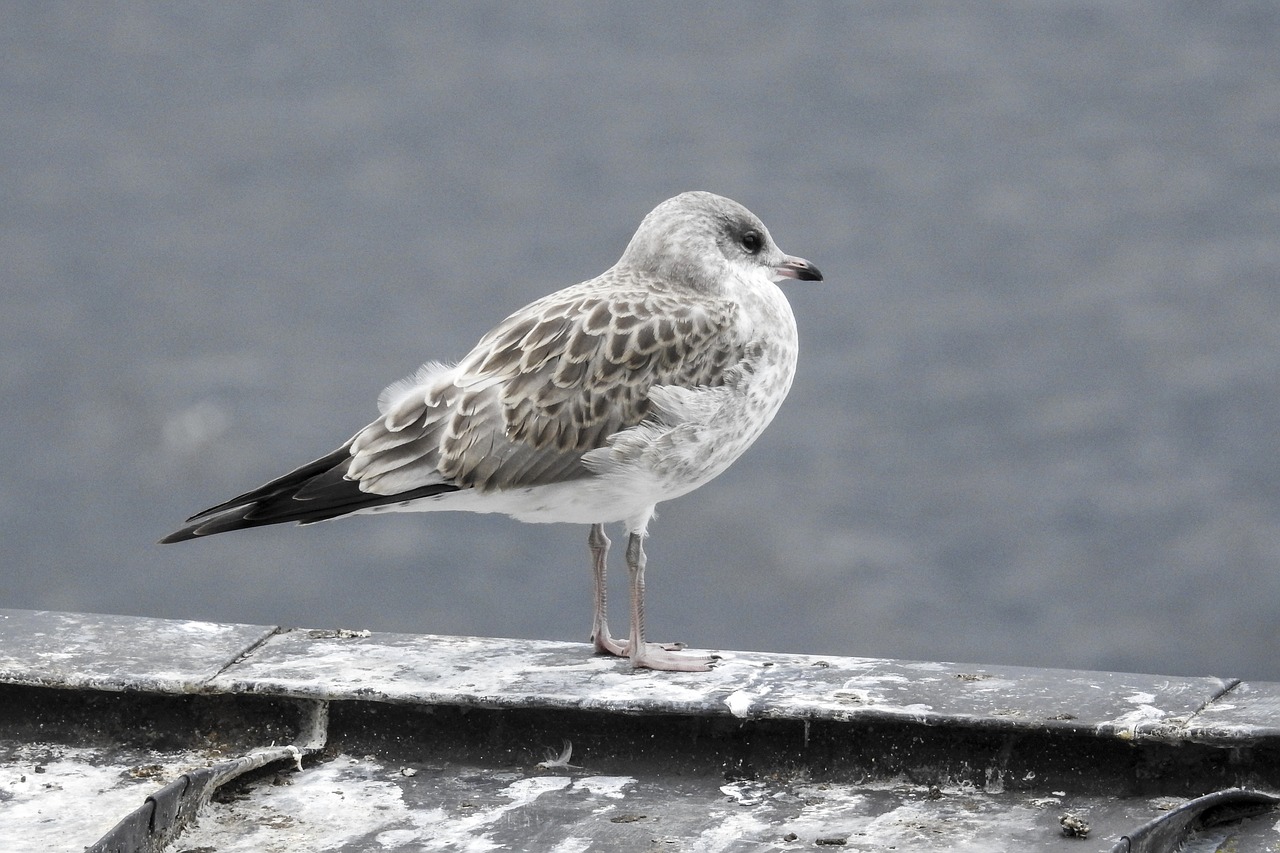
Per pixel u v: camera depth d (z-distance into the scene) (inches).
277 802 246.2
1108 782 239.5
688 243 307.3
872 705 248.7
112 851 219.8
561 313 297.0
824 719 247.3
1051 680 256.7
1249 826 227.3
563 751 258.2
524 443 289.4
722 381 299.7
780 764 251.6
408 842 233.0
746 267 314.3
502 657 278.2
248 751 262.1
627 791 248.2
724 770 253.0
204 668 268.1
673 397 293.4
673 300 301.6
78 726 267.1
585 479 293.0
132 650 275.4
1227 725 234.1
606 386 291.9
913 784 246.4
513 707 255.6
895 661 271.1
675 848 229.1
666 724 254.8
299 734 263.9
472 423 288.8
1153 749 237.5
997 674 260.8
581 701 254.5
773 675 265.9
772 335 307.1
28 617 290.0
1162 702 245.3
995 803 238.7
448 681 263.7
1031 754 241.8
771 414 310.5
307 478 290.0
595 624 290.0
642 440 291.3
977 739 243.6
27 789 249.9
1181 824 221.8
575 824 237.5
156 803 228.8
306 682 261.7
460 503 296.4
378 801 246.4
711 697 253.8
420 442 289.6
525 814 241.0
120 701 266.1
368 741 262.7
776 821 236.7
